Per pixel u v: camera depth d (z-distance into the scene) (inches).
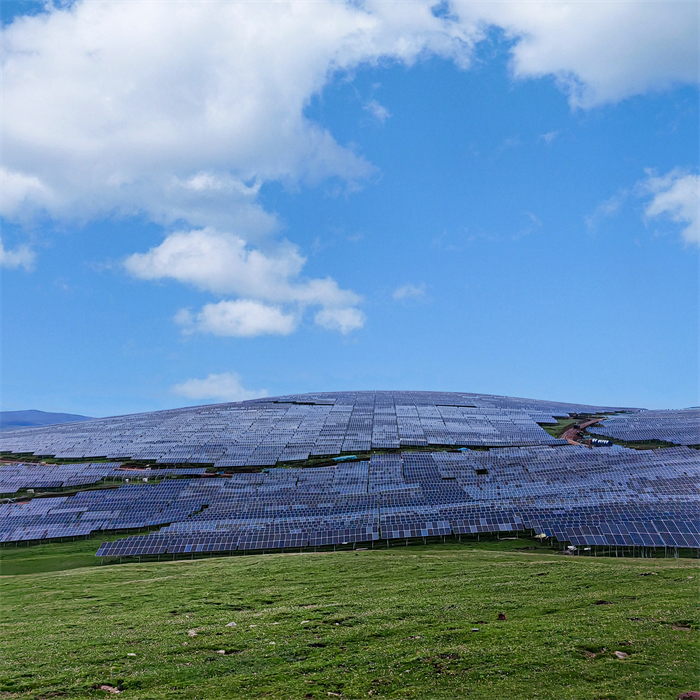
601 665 1331.2
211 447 6358.3
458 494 3944.4
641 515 2874.0
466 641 1555.1
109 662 1595.7
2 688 1461.6
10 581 2844.5
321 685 1364.4
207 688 1386.6
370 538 3149.6
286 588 2359.7
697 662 1298.0
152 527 3860.7
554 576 2207.2
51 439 7165.4
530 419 7706.7
